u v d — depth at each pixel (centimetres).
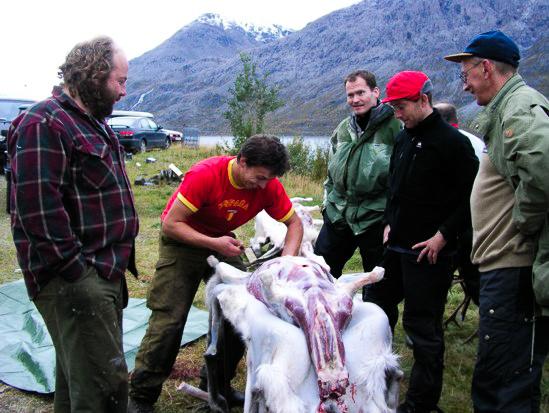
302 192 1218
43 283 257
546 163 244
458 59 296
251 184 305
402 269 343
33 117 245
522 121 253
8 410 364
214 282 322
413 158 331
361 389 237
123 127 1962
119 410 276
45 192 242
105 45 259
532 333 276
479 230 289
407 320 341
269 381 226
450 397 387
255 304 264
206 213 325
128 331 479
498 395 281
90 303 259
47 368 407
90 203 261
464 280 434
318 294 250
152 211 1013
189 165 1658
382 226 393
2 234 828
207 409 357
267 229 646
